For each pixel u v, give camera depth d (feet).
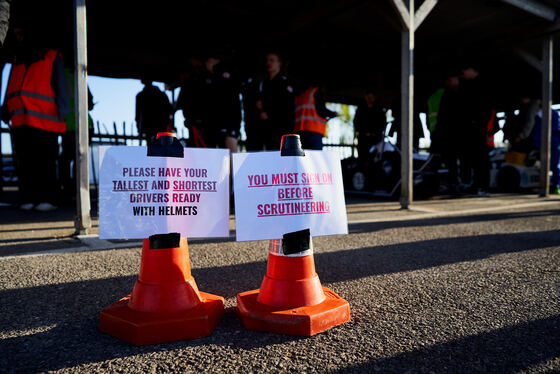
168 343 4.52
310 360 4.07
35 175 17.01
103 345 4.45
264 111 15.79
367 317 5.29
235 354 4.22
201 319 4.69
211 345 4.46
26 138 15.98
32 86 15.03
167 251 5.11
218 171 5.49
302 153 5.65
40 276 7.05
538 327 4.91
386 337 4.64
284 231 5.29
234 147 18.37
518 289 6.45
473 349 4.31
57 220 13.99
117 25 24.02
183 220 5.25
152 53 29.63
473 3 21.15
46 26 20.85
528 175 31.76
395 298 6.04
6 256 8.48
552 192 26.81
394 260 8.44
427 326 4.96
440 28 25.04
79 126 10.89
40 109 15.33
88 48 27.17
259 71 28.73
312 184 5.61
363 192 25.46
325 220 5.60
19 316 5.25
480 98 23.73
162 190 5.23
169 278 5.05
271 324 4.82
